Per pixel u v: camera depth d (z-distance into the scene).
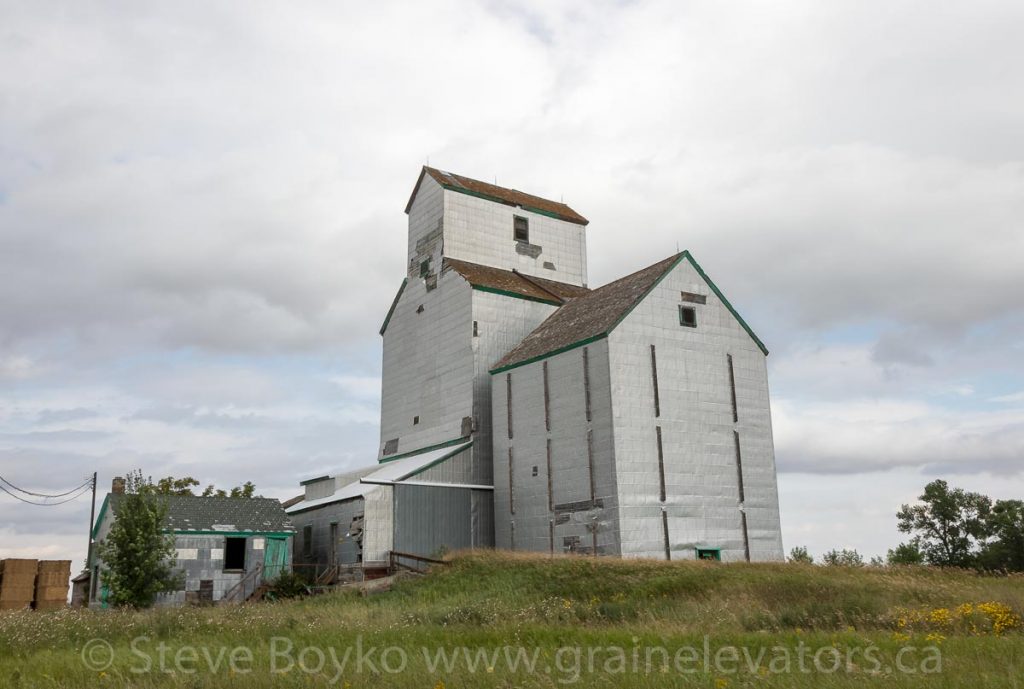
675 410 41.72
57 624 23.64
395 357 57.94
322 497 57.22
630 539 38.50
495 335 50.78
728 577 30.36
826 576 30.31
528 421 44.59
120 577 36.22
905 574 32.16
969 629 19.64
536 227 59.38
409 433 54.75
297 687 13.93
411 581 36.22
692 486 41.16
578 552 40.25
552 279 58.97
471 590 32.91
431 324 54.31
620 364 40.53
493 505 46.06
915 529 65.50
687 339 43.25
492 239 56.91
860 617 21.61
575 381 42.09
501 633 20.55
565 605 26.70
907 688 12.16
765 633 20.02
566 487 41.59
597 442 40.25
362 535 43.44
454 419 50.34
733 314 45.44
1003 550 60.06
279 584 40.38
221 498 44.12
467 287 51.12
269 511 44.16
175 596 39.06
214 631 23.42
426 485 44.34
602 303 45.41
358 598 34.66
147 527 37.34
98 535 43.75
